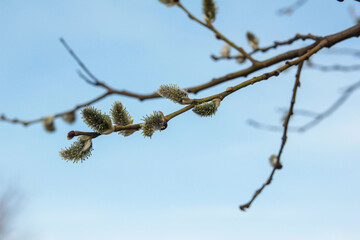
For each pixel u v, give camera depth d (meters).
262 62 0.63
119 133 0.57
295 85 0.63
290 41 0.74
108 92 0.54
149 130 0.55
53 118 0.53
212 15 0.58
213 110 0.56
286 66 0.59
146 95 0.55
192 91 0.60
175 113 0.56
